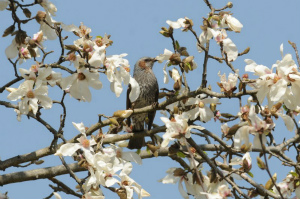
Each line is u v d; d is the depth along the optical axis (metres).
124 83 8.43
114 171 7.98
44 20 8.66
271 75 7.67
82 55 8.53
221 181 8.98
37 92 8.17
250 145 8.27
